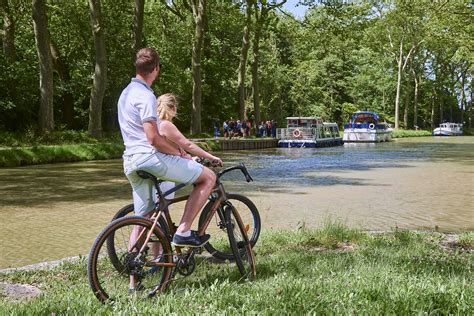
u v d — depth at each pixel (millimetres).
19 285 5805
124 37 40375
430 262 6156
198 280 5328
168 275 4934
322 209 13242
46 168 24750
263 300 4270
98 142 33469
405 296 4301
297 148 46719
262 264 6059
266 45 69125
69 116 40688
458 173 23062
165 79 47906
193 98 43375
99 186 18047
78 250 8852
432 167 26266
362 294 4410
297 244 7738
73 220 11727
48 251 8781
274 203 14219
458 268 5953
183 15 49500
